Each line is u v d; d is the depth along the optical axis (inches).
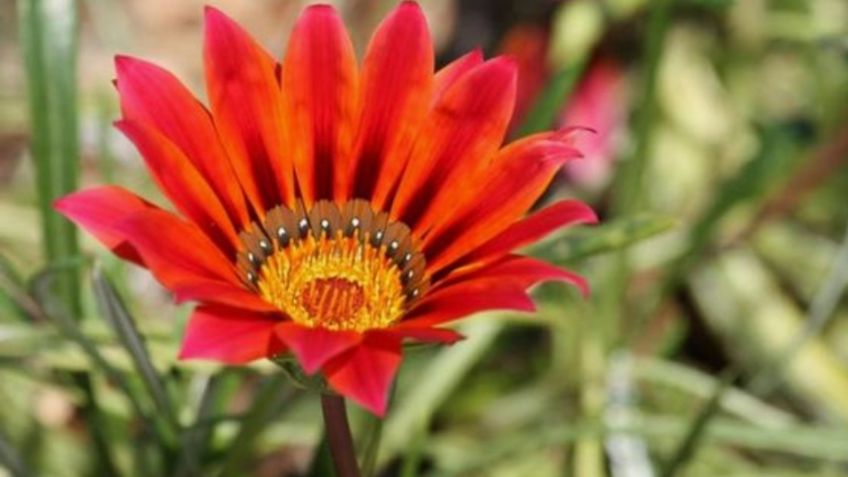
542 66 27.0
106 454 23.4
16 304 23.0
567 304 25.6
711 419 23.5
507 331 26.5
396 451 24.2
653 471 24.8
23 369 23.2
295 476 25.7
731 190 25.4
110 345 22.7
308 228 19.5
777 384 26.3
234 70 19.1
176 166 18.6
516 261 18.4
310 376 18.5
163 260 18.1
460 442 26.0
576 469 24.7
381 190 19.5
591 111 27.1
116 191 18.4
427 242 19.3
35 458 24.7
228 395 23.0
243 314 18.1
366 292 19.4
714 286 27.1
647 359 26.0
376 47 19.3
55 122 22.7
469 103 19.2
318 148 19.5
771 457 26.0
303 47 19.3
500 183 19.0
